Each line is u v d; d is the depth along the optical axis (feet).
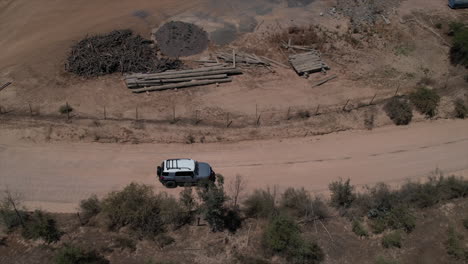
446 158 134.10
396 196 119.03
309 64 156.97
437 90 154.10
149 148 128.88
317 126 139.44
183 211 112.88
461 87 154.71
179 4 181.47
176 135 132.46
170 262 102.12
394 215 115.55
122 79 148.15
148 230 108.47
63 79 146.41
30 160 123.13
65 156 124.77
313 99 147.64
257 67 157.38
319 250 107.65
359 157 132.26
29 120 132.67
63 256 97.25
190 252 105.60
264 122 139.13
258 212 114.11
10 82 143.95
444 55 166.81
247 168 126.00
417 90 150.71
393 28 176.14
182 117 137.90
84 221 110.01
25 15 169.48
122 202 109.60
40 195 115.24
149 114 137.69
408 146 136.77
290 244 105.29
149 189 115.85
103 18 171.22
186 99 143.84
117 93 143.33
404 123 143.74
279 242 104.63
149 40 162.50
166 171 115.44
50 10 172.35
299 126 138.82
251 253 106.42
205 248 106.63
